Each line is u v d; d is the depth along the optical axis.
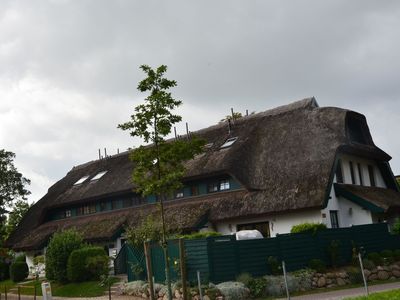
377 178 33.41
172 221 27.95
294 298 17.52
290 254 20.64
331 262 21.72
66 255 27.73
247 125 33.31
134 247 23.23
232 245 19.34
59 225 40.44
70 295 24.59
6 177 48.94
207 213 27.62
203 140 15.16
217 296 17.33
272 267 19.83
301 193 24.80
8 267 39.25
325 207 24.27
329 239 22.11
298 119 30.42
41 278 33.19
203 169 29.67
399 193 34.12
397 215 30.31
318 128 28.52
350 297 15.11
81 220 38.81
